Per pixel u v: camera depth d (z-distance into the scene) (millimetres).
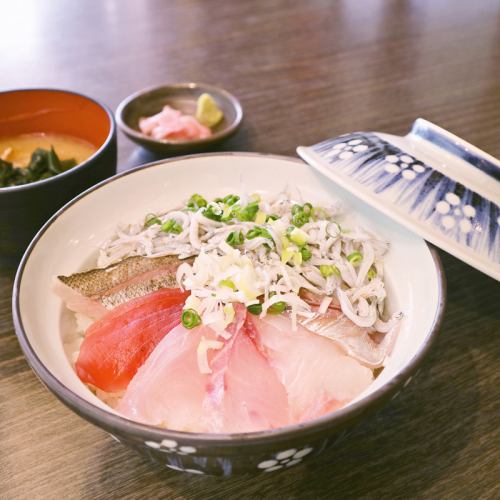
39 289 273
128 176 328
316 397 251
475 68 530
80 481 251
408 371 219
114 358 267
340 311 290
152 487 249
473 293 334
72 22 598
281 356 265
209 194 345
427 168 301
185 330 268
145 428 201
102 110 385
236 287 281
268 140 443
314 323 281
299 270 298
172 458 215
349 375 257
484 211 284
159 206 335
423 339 237
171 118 440
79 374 260
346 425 207
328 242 311
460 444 264
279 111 475
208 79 515
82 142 414
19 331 236
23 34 577
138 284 297
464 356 302
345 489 249
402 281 294
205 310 274
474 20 607
